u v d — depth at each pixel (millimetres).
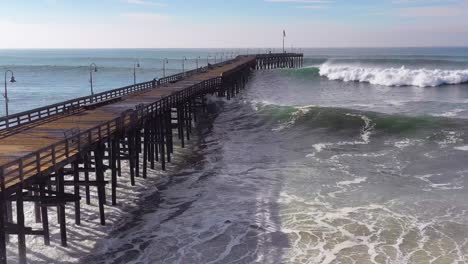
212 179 25125
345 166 26750
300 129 37219
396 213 19453
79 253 16469
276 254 16125
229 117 43781
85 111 27953
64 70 126375
